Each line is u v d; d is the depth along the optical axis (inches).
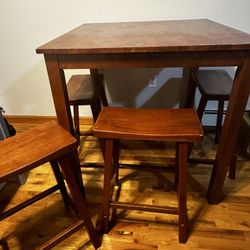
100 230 45.8
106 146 37.3
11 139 34.5
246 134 63.8
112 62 36.7
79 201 37.6
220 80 56.3
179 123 36.4
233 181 56.8
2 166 29.4
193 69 60.1
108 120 37.9
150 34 43.6
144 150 69.6
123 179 58.7
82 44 37.0
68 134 35.4
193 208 50.1
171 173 60.1
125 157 66.7
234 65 35.8
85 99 51.1
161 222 47.3
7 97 83.0
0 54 75.0
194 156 65.0
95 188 56.6
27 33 70.7
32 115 86.1
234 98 38.9
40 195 44.4
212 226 46.2
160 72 71.7
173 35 41.4
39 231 46.9
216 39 36.3
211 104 73.8
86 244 44.0
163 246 42.9
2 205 52.9
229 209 49.7
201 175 59.2
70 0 64.6
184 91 73.8
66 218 49.3
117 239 44.4
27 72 77.7
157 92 75.3
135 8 64.1
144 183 57.4
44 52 35.3
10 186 58.1
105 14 65.7
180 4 62.3
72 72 75.3
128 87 75.4
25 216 50.0
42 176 61.2
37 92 81.2
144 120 37.7
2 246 44.3
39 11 67.0
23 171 29.6
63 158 33.6
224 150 44.1
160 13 64.0
